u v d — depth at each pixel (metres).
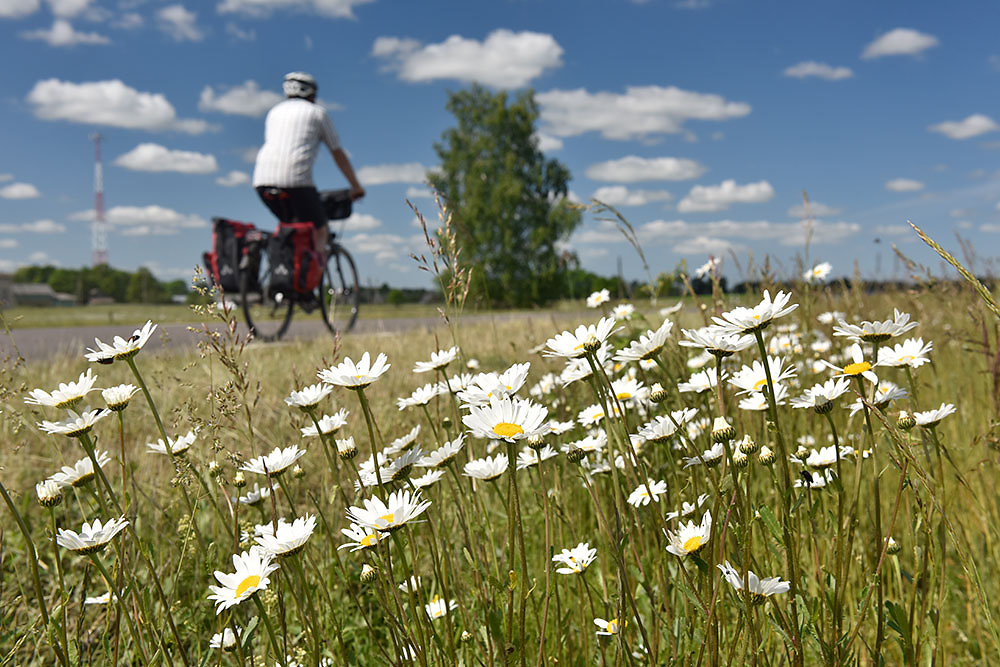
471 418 1.28
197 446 2.38
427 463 1.60
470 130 45.75
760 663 1.32
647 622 1.65
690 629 1.32
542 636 1.31
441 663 1.39
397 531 1.28
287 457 1.59
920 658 1.36
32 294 72.75
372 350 5.93
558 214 42.88
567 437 2.52
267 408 3.17
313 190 8.34
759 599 1.14
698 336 1.23
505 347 5.52
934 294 3.48
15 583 2.09
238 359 1.85
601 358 1.46
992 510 2.02
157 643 1.36
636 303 3.30
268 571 1.25
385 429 3.17
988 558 1.92
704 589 1.28
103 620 1.85
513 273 42.44
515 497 1.30
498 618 1.41
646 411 2.29
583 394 2.96
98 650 1.66
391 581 1.30
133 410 3.46
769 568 1.43
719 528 1.31
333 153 8.64
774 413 1.19
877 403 1.46
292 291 8.28
